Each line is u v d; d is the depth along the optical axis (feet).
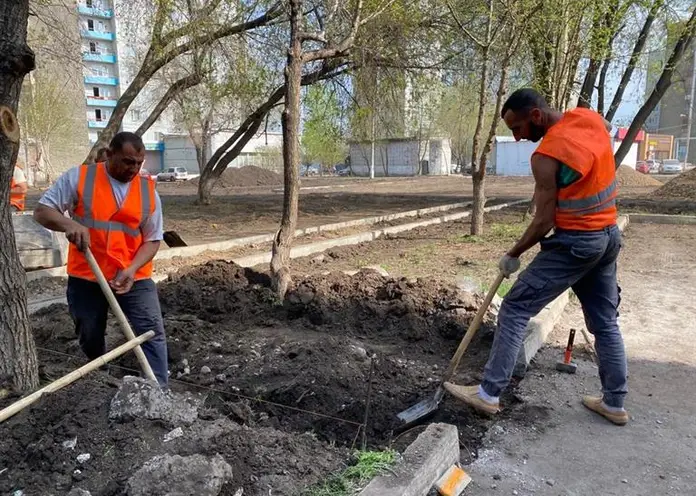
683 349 17.01
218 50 42.04
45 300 20.85
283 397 12.66
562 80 39.32
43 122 121.39
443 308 17.63
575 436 11.78
